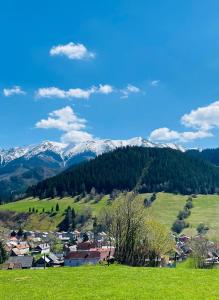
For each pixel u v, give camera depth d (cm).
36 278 5138
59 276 5300
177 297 3909
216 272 5653
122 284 4588
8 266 16800
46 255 18825
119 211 10112
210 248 15350
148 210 10375
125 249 9981
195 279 4953
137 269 6084
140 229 10081
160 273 5525
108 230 10256
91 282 4762
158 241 10338
